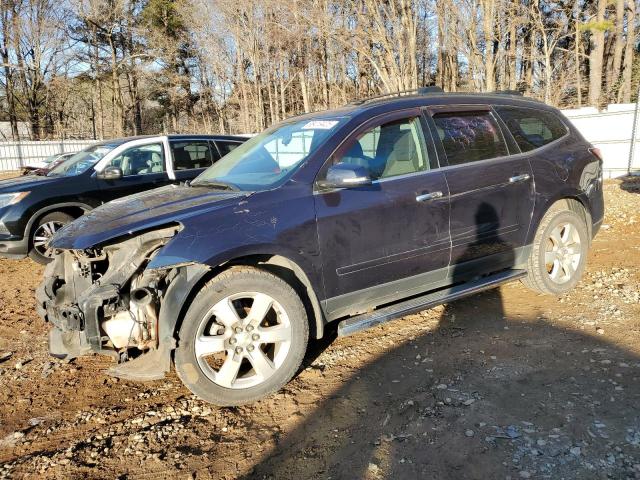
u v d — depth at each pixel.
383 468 2.58
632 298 4.55
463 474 2.49
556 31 25.56
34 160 26.70
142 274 3.19
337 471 2.59
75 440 3.01
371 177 3.71
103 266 3.36
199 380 3.09
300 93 41.66
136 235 3.21
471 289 4.15
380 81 27.70
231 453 2.79
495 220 4.25
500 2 19.39
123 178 7.54
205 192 3.67
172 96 43.44
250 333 3.23
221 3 35.41
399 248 3.77
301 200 3.42
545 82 24.81
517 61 28.16
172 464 2.72
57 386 3.69
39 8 37.31
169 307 3.01
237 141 8.74
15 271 7.02
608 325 4.04
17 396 3.56
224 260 3.12
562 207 4.80
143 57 41.72
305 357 3.87
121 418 3.23
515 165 4.38
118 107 41.59
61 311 3.24
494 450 2.65
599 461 2.50
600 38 23.78
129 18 40.78
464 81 28.00
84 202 7.19
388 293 3.82
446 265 4.04
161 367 3.03
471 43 19.77
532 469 2.48
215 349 3.14
